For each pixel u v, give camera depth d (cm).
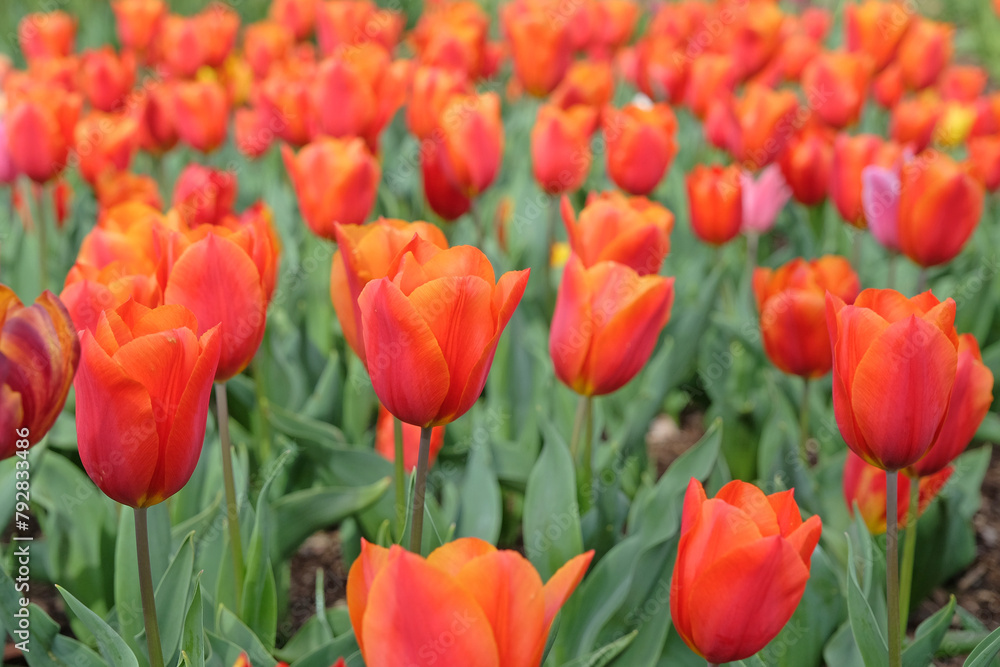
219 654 89
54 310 76
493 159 123
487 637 73
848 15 219
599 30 242
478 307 80
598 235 102
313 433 105
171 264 88
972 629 102
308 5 235
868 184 114
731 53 213
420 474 83
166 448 79
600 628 96
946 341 80
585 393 96
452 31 195
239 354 88
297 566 116
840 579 101
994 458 149
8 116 125
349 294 90
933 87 222
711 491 101
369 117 138
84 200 180
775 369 135
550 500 98
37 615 87
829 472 110
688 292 152
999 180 162
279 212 159
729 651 79
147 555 81
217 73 208
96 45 284
